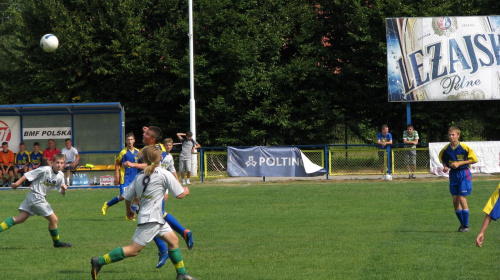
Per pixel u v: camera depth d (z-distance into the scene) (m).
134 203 10.98
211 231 13.55
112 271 9.63
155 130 10.80
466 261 9.90
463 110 31.59
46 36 23.33
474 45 27.47
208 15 31.73
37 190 11.58
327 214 16.11
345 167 26.25
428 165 25.97
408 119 28.12
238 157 25.95
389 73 27.86
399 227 13.73
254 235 12.91
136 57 31.69
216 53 32.19
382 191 21.20
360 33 31.95
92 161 25.20
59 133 25.36
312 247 11.35
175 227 9.59
